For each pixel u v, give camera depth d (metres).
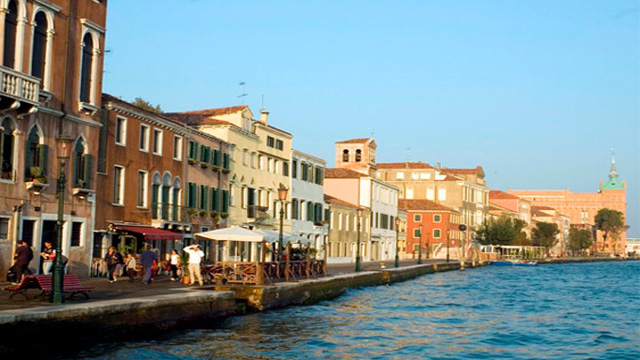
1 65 27.62
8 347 17.20
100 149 36.47
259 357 20.92
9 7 28.89
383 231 91.88
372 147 94.12
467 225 123.31
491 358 22.81
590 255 186.25
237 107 55.12
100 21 35.22
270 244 59.25
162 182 42.72
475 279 68.19
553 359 22.95
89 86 34.56
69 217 33.03
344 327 28.30
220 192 50.94
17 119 29.36
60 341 18.81
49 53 31.31
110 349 19.86
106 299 23.36
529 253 129.00
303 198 67.75
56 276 21.22
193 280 32.50
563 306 41.31
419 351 23.56
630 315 36.84
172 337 22.97
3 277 28.70
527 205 165.62
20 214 29.58
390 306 37.88
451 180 121.12
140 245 40.19
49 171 31.45
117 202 38.25
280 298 32.50
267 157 59.94
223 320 27.45
